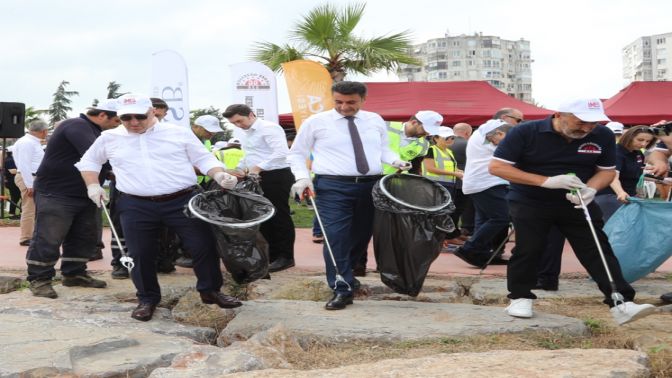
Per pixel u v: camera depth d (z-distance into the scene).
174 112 8.45
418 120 7.79
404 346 4.62
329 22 20.81
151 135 5.12
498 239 7.93
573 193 4.77
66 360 4.13
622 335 4.90
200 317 5.60
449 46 124.88
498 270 7.60
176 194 5.15
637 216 6.18
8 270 7.43
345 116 5.70
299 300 6.15
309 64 9.99
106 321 5.16
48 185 5.95
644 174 6.84
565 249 9.34
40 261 5.95
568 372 3.76
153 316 5.42
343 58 21.58
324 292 6.34
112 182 6.75
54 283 6.64
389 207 5.38
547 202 5.00
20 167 9.33
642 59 144.62
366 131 5.73
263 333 4.64
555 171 4.92
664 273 7.36
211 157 5.27
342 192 5.62
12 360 4.11
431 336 4.78
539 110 15.93
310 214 15.23
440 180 8.58
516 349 4.57
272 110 9.49
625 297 4.91
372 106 16.08
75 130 5.83
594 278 5.02
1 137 12.88
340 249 5.61
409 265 5.40
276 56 21.05
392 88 16.50
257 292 6.45
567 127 4.72
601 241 5.00
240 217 5.25
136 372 4.14
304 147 5.75
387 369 3.88
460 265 7.98
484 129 7.26
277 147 7.11
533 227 5.06
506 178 4.91
